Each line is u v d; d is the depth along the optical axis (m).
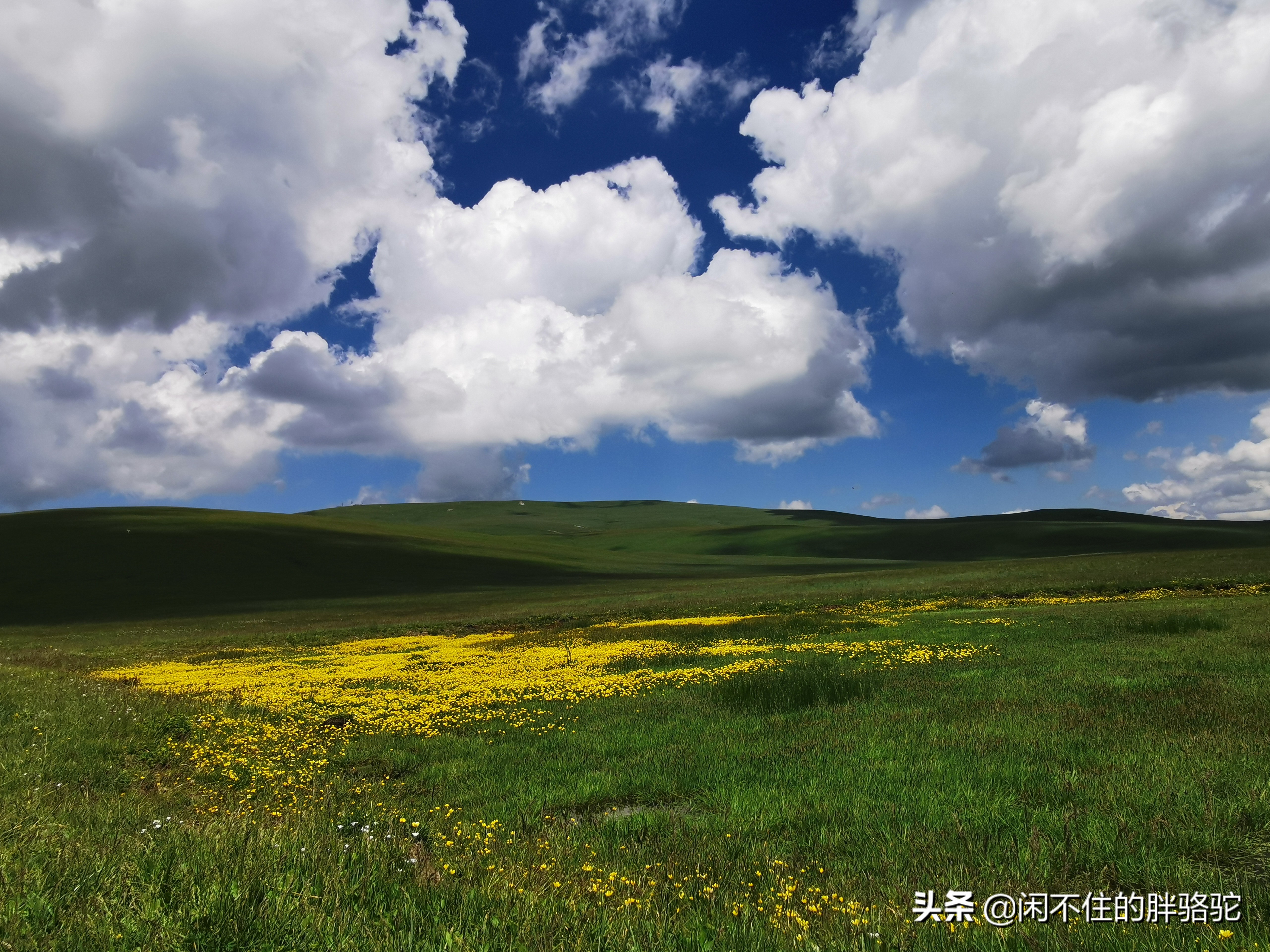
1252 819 5.79
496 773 9.34
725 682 15.24
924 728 10.01
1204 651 15.22
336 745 11.74
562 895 4.70
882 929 4.23
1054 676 13.59
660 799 7.80
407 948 3.70
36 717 13.50
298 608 66.06
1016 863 5.32
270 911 3.98
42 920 3.84
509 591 79.25
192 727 13.10
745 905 4.63
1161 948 3.95
